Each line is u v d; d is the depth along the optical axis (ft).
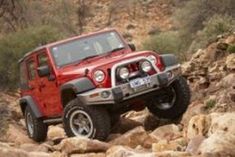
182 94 33.04
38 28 96.48
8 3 110.22
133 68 31.55
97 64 31.63
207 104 33.37
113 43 35.37
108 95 30.42
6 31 114.73
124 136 28.73
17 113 46.83
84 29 153.69
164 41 97.45
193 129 27.22
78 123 31.27
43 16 135.95
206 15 112.47
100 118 30.45
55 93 34.04
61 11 144.25
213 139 21.36
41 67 34.27
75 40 34.91
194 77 39.27
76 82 30.99
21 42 87.76
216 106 32.09
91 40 35.09
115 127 34.19
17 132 38.24
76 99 31.14
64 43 34.71
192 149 23.45
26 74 37.32
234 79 34.65
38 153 23.49
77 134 31.22
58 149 28.09
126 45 35.47
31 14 123.75
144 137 28.53
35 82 36.11
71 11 147.74
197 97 36.94
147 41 101.35
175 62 33.01
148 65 31.76
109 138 31.09
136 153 22.77
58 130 39.01
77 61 33.88
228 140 21.18
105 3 168.14
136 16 159.84
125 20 158.71
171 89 33.42
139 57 31.81
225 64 37.73
